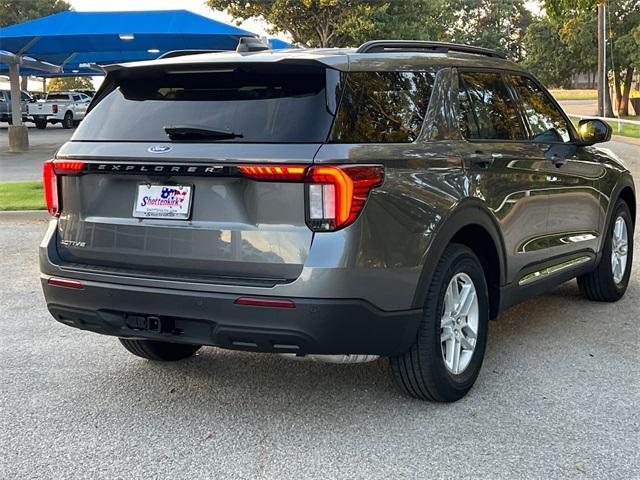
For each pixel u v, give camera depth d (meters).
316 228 3.50
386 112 3.88
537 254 5.08
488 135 4.62
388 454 3.64
